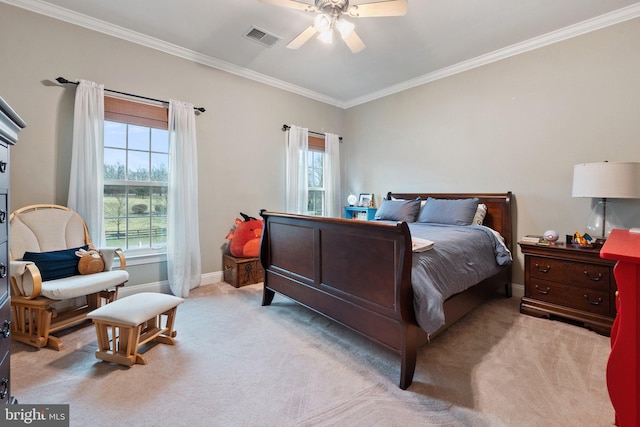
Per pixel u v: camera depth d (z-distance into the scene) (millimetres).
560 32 2797
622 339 921
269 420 1401
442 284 1884
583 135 2750
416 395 1583
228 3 2434
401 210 3611
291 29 2799
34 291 1960
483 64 3342
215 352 2010
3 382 1039
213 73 3480
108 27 2754
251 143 3838
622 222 2527
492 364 1875
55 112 2561
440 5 2404
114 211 2934
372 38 2920
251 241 3479
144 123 3010
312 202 4621
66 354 1962
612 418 1407
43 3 2453
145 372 1770
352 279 1959
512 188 3186
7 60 2363
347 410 1471
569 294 2467
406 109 4105
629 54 2514
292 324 2451
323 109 4652
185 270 3131
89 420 1378
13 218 2223
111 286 2305
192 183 3246
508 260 2682
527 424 1375
